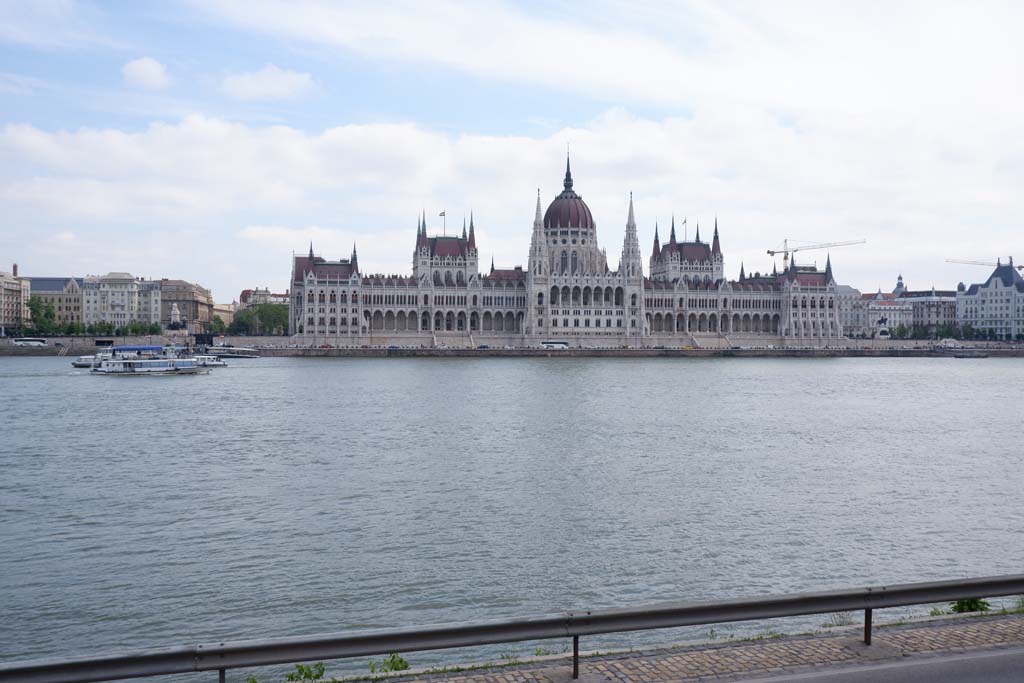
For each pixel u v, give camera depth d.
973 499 63.72
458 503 61.81
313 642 20.81
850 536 52.91
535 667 23.33
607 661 23.61
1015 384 192.38
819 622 37.91
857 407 135.25
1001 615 27.38
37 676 19.39
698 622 22.78
